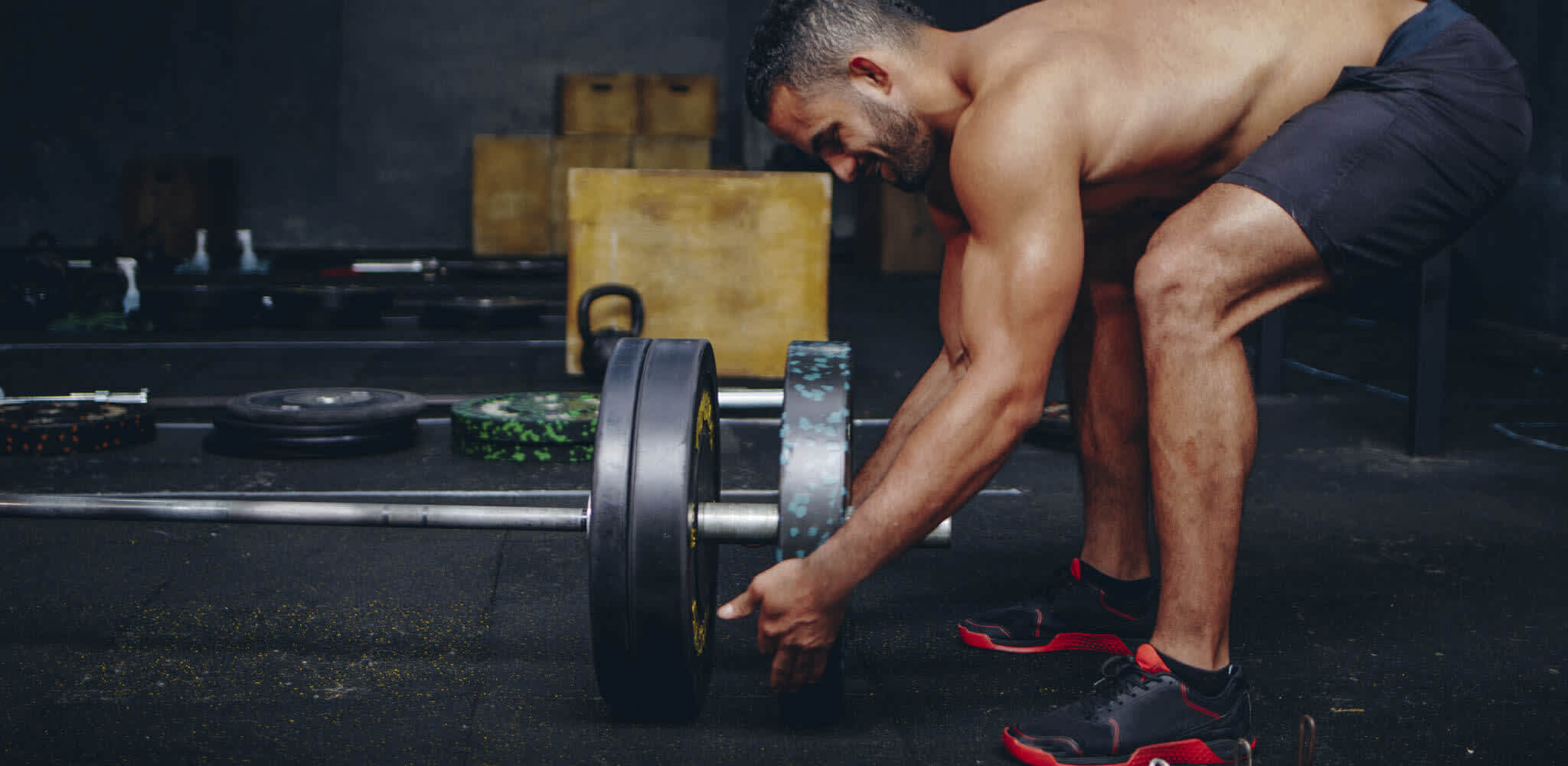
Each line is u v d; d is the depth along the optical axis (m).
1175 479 1.41
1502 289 5.70
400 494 2.70
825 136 1.47
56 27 8.59
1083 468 1.81
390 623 1.89
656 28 9.37
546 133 9.38
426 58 9.18
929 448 1.31
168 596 2.00
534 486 2.80
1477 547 2.36
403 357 4.75
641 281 4.30
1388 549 2.34
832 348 1.51
